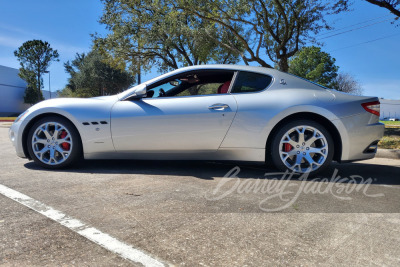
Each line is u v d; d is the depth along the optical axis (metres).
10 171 3.24
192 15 12.55
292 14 10.95
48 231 1.64
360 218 1.96
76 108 3.36
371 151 3.25
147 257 1.38
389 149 5.21
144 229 1.70
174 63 18.09
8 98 45.88
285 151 3.22
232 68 3.49
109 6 14.59
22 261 1.32
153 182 2.83
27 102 47.00
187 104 3.31
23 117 3.43
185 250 1.46
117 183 2.76
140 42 15.80
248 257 1.40
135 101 3.41
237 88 3.40
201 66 3.55
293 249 1.49
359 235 1.68
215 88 3.47
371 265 1.35
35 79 42.97
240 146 3.24
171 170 3.43
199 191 2.53
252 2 10.95
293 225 1.81
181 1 11.27
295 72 40.72
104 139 3.33
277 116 3.17
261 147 3.21
